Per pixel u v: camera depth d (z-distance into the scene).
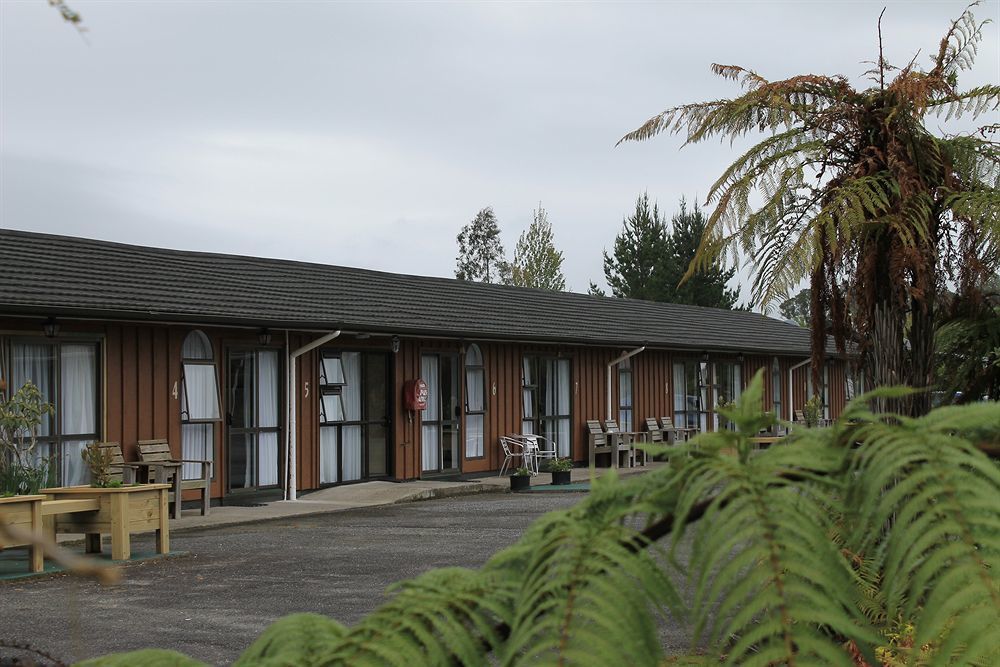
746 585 0.80
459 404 21.55
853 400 0.94
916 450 0.83
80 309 13.73
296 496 17.66
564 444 24.31
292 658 1.09
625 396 26.22
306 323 17.11
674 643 4.00
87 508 10.59
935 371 4.55
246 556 10.96
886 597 0.80
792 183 4.18
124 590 8.91
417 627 1.00
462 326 20.94
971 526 0.76
